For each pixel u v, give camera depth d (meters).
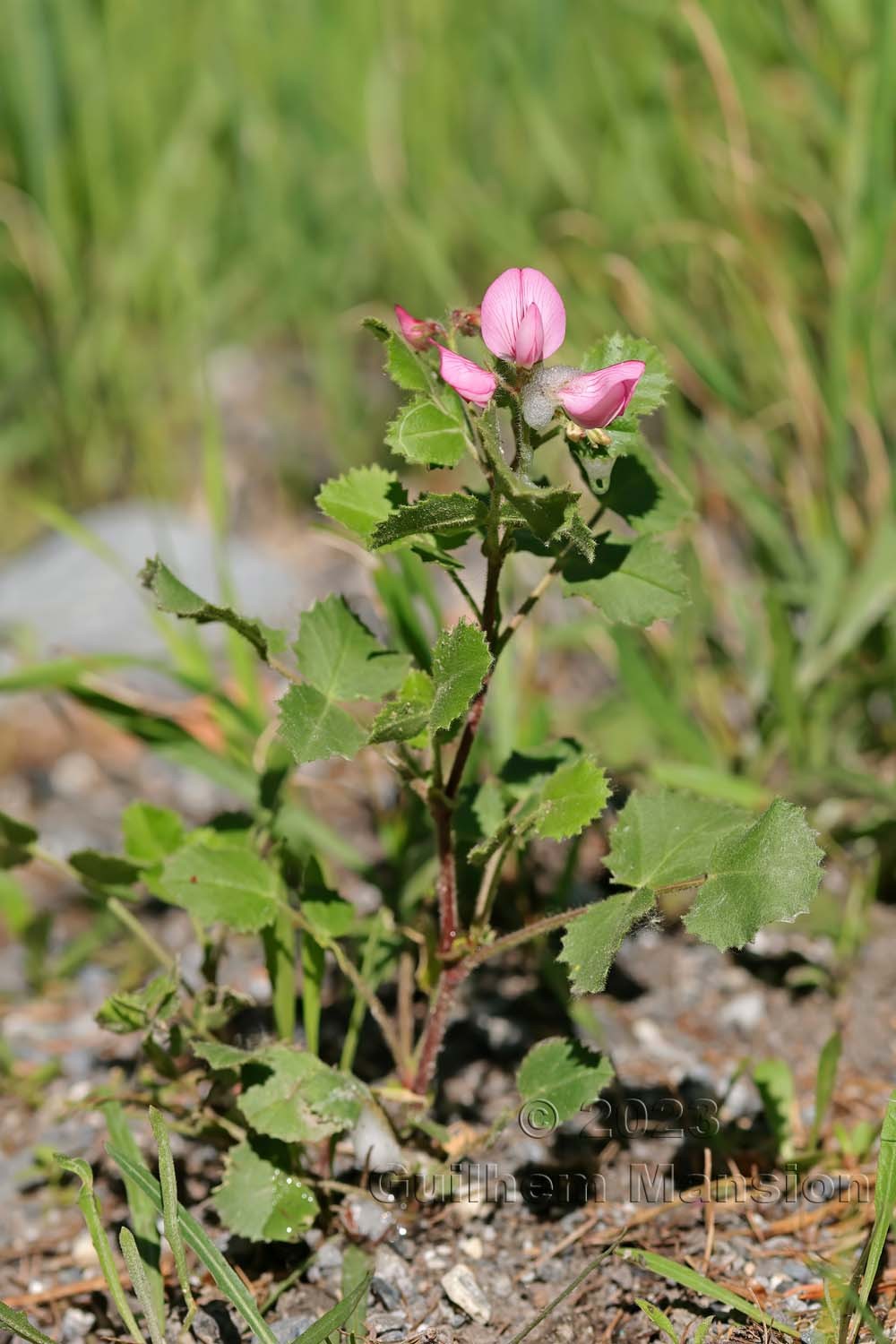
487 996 0.92
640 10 1.41
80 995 0.95
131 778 1.11
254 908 0.83
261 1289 0.84
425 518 0.79
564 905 0.92
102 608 1.14
